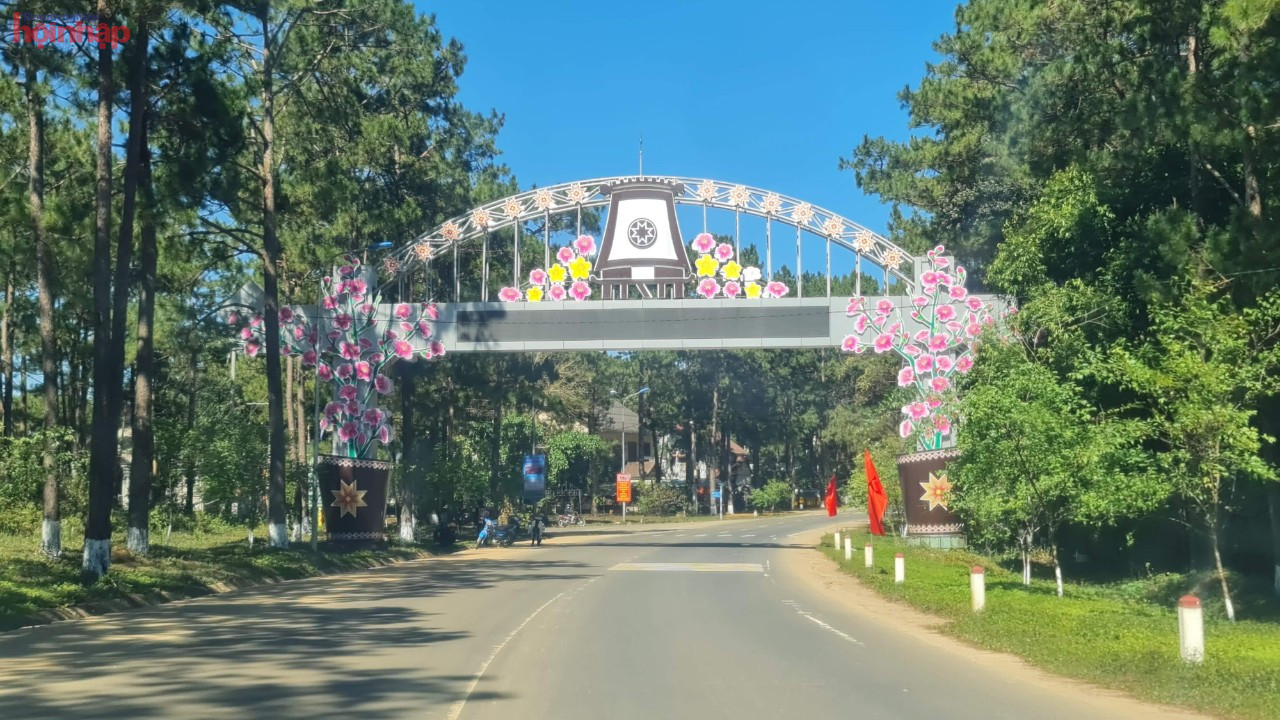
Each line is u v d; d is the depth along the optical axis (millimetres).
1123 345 21266
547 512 78875
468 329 38156
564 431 84875
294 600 20906
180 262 31828
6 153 24766
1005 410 20141
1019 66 31922
